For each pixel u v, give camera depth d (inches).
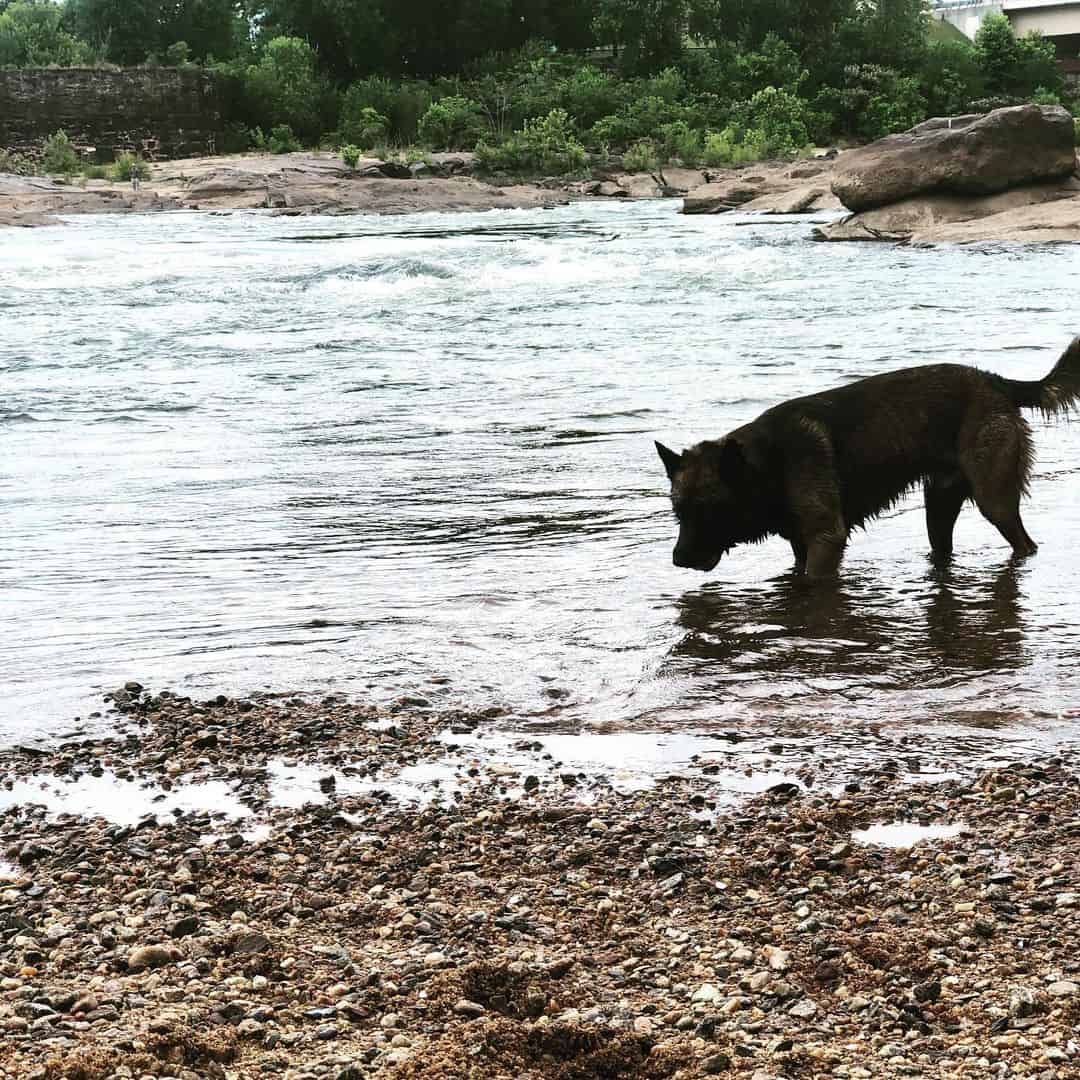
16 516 364.5
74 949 272.1
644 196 1748.3
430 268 768.9
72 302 672.4
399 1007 252.5
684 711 304.7
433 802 289.9
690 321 578.2
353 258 876.6
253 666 314.2
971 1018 242.5
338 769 295.0
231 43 2906.0
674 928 273.7
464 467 387.9
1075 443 397.1
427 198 1611.7
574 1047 237.3
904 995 251.1
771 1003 250.7
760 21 2723.9
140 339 558.3
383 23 2603.3
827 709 304.3
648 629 322.7
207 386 456.8
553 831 285.6
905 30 2593.5
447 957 270.5
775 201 1381.6
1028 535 344.8
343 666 314.2
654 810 288.0
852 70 2448.3
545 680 311.0
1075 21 3474.4
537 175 1914.4
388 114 2285.9
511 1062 233.5
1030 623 322.3
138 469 389.4
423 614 327.3
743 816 286.8
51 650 318.3
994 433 336.8
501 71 2504.9
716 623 324.2
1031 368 439.8
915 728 300.4
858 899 276.2
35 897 277.9
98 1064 226.4
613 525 357.1
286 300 679.7
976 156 1025.5
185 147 2158.0
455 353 512.7
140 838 285.1
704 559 335.0
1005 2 3555.6
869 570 340.2
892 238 971.3
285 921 275.1
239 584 336.8
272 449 402.0
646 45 2593.5
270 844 283.9
